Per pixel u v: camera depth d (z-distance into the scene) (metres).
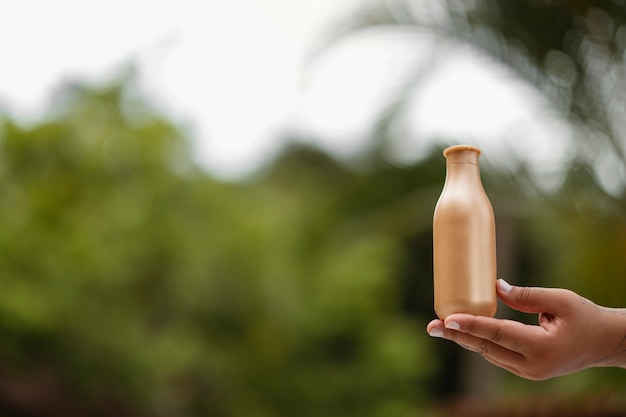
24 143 9.90
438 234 1.65
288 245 12.12
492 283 1.62
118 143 10.44
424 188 6.91
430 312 15.11
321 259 12.52
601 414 4.80
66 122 10.27
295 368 12.39
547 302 1.59
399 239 13.48
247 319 11.86
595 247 5.64
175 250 10.73
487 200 1.67
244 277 11.66
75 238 9.46
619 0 5.33
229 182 12.91
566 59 5.59
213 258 11.44
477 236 1.62
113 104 10.74
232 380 11.81
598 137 5.52
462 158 1.68
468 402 6.96
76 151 10.15
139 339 9.92
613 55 5.41
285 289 12.06
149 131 10.70
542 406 5.33
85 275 9.38
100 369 9.49
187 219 11.27
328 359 12.66
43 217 9.63
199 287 11.25
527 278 13.15
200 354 11.35
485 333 1.56
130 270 10.05
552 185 5.67
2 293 8.74
